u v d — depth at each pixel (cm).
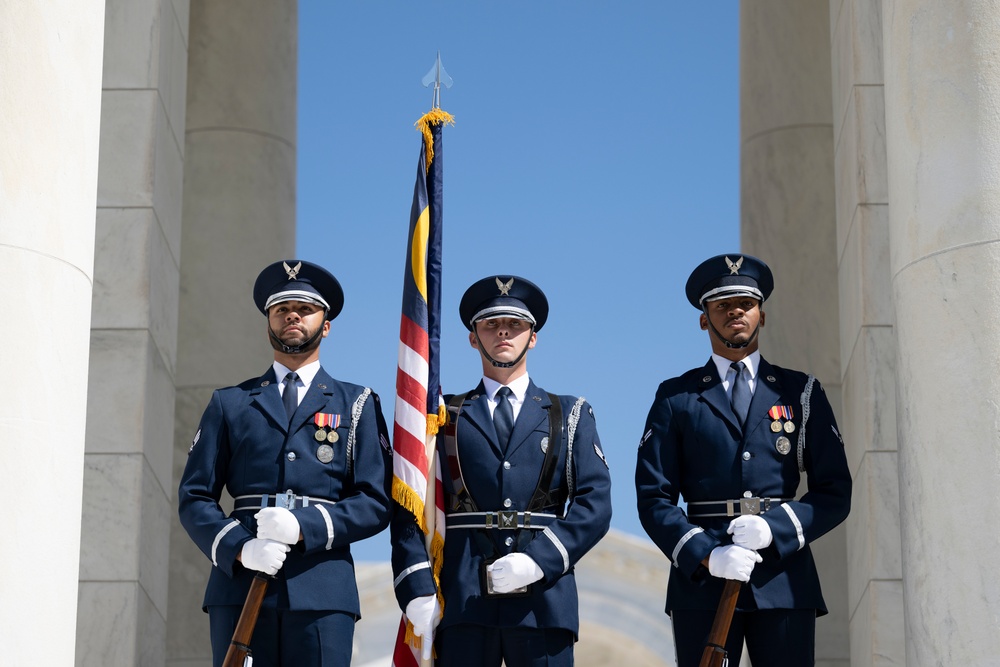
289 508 1048
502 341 1104
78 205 988
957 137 1016
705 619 1048
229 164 1611
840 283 1422
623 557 2517
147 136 1359
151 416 1324
